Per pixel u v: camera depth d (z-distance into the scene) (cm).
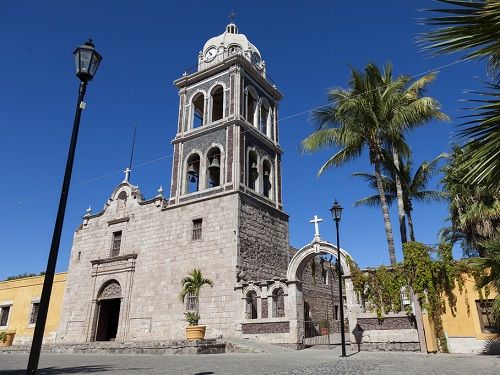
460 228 2377
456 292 1783
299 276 2377
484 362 1230
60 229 775
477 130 482
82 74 894
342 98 2267
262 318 2364
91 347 2247
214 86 3384
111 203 3509
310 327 3275
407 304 1900
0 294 4022
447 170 2347
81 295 3297
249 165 3219
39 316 716
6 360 1719
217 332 2505
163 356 1775
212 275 2681
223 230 2769
